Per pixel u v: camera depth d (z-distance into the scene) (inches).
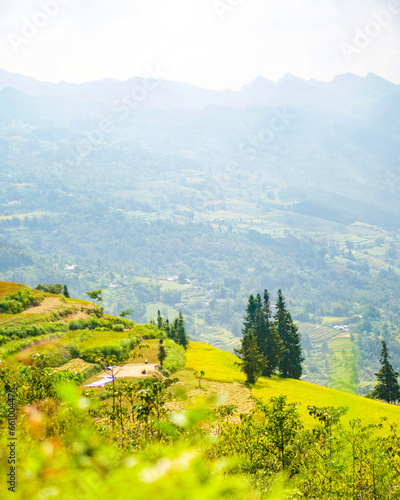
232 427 369.7
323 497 272.7
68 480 53.4
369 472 331.0
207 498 49.7
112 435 235.1
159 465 53.1
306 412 1036.5
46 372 213.6
